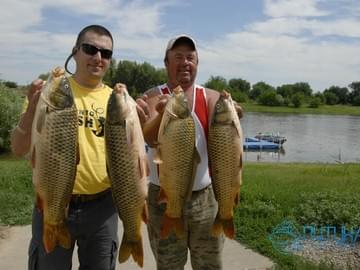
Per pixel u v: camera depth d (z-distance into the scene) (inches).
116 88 52.1
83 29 61.3
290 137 835.4
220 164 58.7
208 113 66.6
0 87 327.3
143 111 57.5
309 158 543.2
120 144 51.8
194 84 67.6
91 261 61.6
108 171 53.7
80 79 61.2
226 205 59.7
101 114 60.7
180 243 67.7
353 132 971.9
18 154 55.9
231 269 92.2
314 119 1464.1
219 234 61.3
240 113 62.1
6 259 97.8
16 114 310.8
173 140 55.6
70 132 50.5
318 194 136.0
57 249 58.6
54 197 51.1
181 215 58.7
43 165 50.0
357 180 185.2
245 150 590.2
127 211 53.5
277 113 1747.0
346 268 91.8
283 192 143.4
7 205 133.1
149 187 67.6
